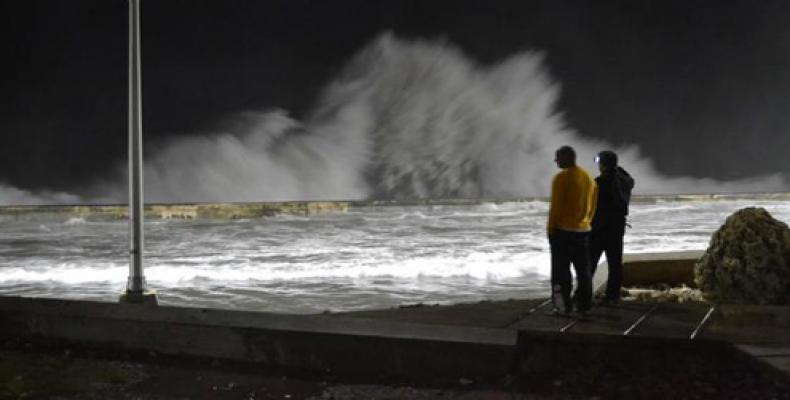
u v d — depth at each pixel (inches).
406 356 225.8
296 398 207.0
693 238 984.9
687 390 200.4
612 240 291.1
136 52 372.2
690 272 410.3
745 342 225.6
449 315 276.5
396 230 1219.9
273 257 810.2
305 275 634.2
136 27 373.1
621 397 199.3
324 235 1120.2
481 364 220.4
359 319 248.2
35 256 874.1
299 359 235.9
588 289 267.4
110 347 258.8
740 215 320.5
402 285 576.1
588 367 222.1
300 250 887.7
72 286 599.5
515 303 303.1
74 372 234.4
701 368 214.7
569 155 263.6
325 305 486.9
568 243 265.3
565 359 226.2
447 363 222.7
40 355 256.2
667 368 217.5
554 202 264.1
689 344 223.8
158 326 252.7
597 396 201.2
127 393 213.6
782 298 306.3
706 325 248.7
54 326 267.0
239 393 212.4
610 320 258.1
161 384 222.2
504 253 830.5
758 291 307.4
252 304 492.7
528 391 207.5
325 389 214.4
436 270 658.8
